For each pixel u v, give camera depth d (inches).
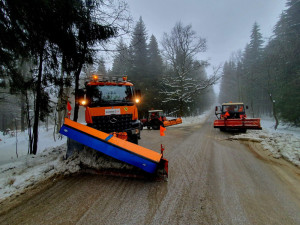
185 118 942.4
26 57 165.5
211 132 411.5
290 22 653.9
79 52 197.2
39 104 215.3
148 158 110.8
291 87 469.7
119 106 191.6
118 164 126.6
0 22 123.7
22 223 73.7
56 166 136.3
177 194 100.5
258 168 151.9
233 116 438.9
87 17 178.5
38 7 123.8
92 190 105.3
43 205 88.5
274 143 235.8
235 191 106.4
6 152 341.1
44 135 542.3
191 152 210.7
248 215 81.0
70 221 74.9
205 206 87.9
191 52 836.0
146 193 101.6
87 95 193.3
